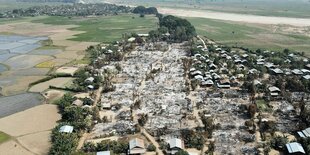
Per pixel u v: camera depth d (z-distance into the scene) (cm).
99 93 15738
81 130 11800
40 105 14362
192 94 15388
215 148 10712
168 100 14662
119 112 13500
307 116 12444
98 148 10544
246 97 14888
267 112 13338
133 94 15462
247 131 11800
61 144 10381
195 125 12256
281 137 11000
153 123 12456
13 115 13350
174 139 10806
